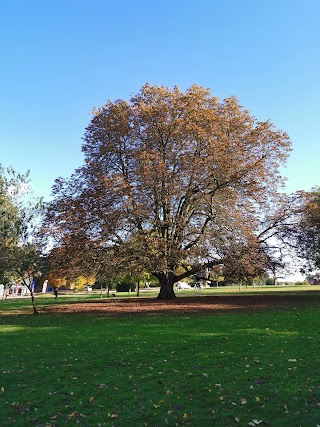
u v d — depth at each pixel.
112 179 23.02
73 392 6.93
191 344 10.52
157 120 25.75
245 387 6.93
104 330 13.37
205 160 23.34
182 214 26.66
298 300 24.81
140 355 9.46
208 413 5.90
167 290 29.03
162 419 5.72
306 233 28.50
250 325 13.47
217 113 27.16
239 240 24.92
